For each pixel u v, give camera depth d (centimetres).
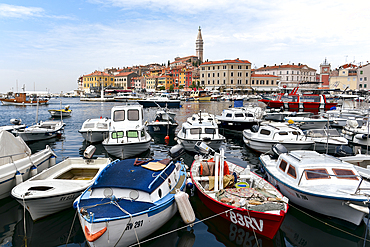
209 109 5988
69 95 17338
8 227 881
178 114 4825
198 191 1029
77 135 2595
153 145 2158
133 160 1021
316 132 1783
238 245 804
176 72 14362
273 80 12450
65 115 4419
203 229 884
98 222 680
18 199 845
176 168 1094
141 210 762
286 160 1088
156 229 836
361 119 2409
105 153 1864
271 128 1777
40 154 1281
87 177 1189
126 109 1859
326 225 901
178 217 948
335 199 834
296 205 993
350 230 873
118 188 819
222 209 881
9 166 1055
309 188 913
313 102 4016
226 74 11881
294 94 4325
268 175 1180
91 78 15512
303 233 862
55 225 892
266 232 787
